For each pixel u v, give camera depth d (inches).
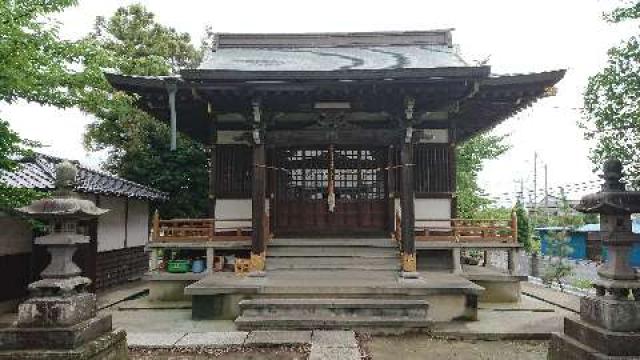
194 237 488.4
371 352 306.3
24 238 463.8
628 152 275.0
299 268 446.9
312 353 291.7
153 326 370.9
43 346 215.6
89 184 510.0
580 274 826.2
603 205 226.4
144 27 851.4
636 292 225.0
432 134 510.6
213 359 289.4
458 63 532.1
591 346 221.3
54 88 311.6
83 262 504.4
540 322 376.8
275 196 510.9
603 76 280.5
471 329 352.8
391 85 408.5
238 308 391.9
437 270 481.1
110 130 799.1
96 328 238.2
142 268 709.9
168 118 546.6
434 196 504.4
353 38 639.8
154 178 757.3
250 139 442.6
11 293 443.8
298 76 398.0
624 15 271.1
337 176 514.3
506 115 529.3
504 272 471.8
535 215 1364.4
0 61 272.7
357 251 463.5
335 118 448.8
